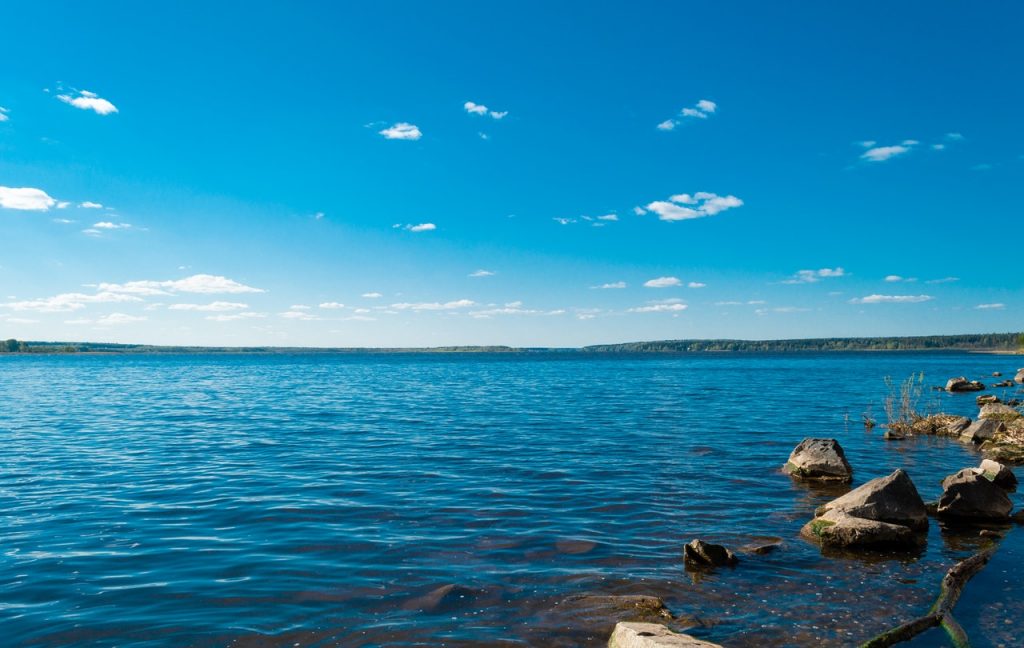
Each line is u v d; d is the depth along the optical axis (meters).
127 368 124.38
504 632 8.22
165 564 10.70
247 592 9.51
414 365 144.88
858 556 11.36
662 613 8.78
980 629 8.38
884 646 7.83
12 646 7.79
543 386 63.06
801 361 155.38
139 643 7.89
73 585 9.74
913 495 13.22
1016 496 15.83
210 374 96.75
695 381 70.25
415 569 10.53
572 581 10.03
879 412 36.03
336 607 8.98
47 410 38.59
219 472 18.62
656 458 21.08
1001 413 28.20
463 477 17.97
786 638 8.10
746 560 11.08
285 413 36.44
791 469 18.55
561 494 15.95
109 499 15.23
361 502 15.05
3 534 12.36
